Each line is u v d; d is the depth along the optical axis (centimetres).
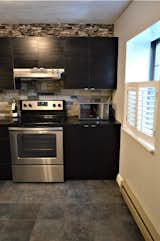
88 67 295
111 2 222
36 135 278
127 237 184
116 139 285
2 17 275
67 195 255
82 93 334
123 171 270
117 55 292
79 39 287
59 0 216
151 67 234
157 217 166
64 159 288
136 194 219
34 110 322
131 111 234
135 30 212
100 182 289
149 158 182
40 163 284
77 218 211
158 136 162
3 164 287
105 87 301
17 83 301
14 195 256
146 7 182
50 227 197
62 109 324
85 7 239
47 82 326
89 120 297
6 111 332
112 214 217
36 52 288
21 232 191
